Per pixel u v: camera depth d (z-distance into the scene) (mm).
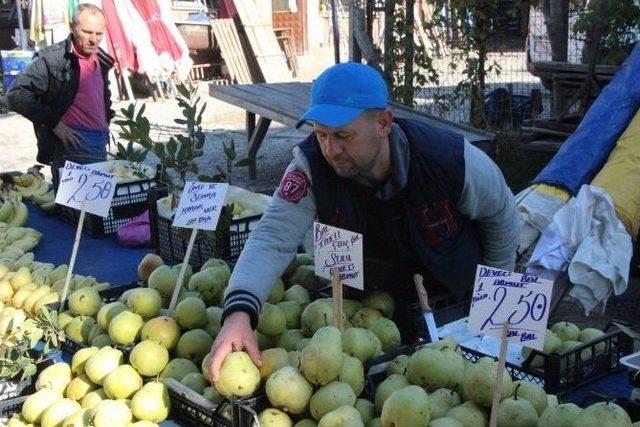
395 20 8094
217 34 14961
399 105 7320
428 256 2393
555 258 4762
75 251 2850
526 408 1809
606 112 5645
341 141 2068
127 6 14102
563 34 7676
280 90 8516
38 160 5219
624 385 2197
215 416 2016
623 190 5070
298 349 2146
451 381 1953
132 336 2342
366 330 2164
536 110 8273
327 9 17859
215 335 2369
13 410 2354
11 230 4379
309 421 1886
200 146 3447
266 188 8406
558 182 5234
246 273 2180
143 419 2102
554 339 2209
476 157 2367
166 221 3721
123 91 15039
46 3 13367
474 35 7969
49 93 4883
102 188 2904
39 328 2574
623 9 6922
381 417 1803
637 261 5516
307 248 3391
